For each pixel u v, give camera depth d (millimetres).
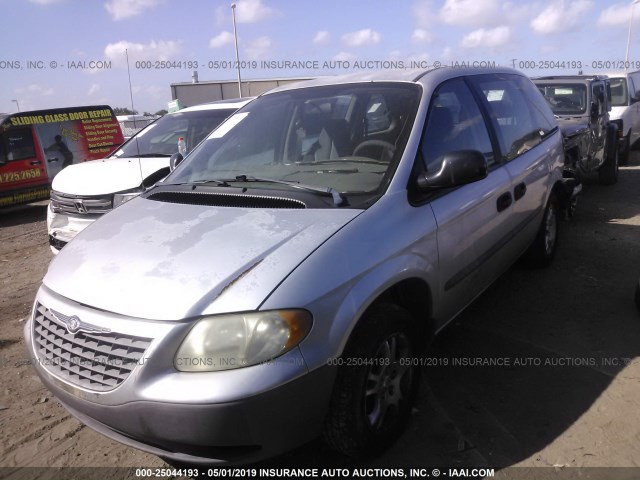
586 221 7016
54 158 11211
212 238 2498
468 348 3729
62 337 2402
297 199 2742
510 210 3820
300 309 2160
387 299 2748
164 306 2168
